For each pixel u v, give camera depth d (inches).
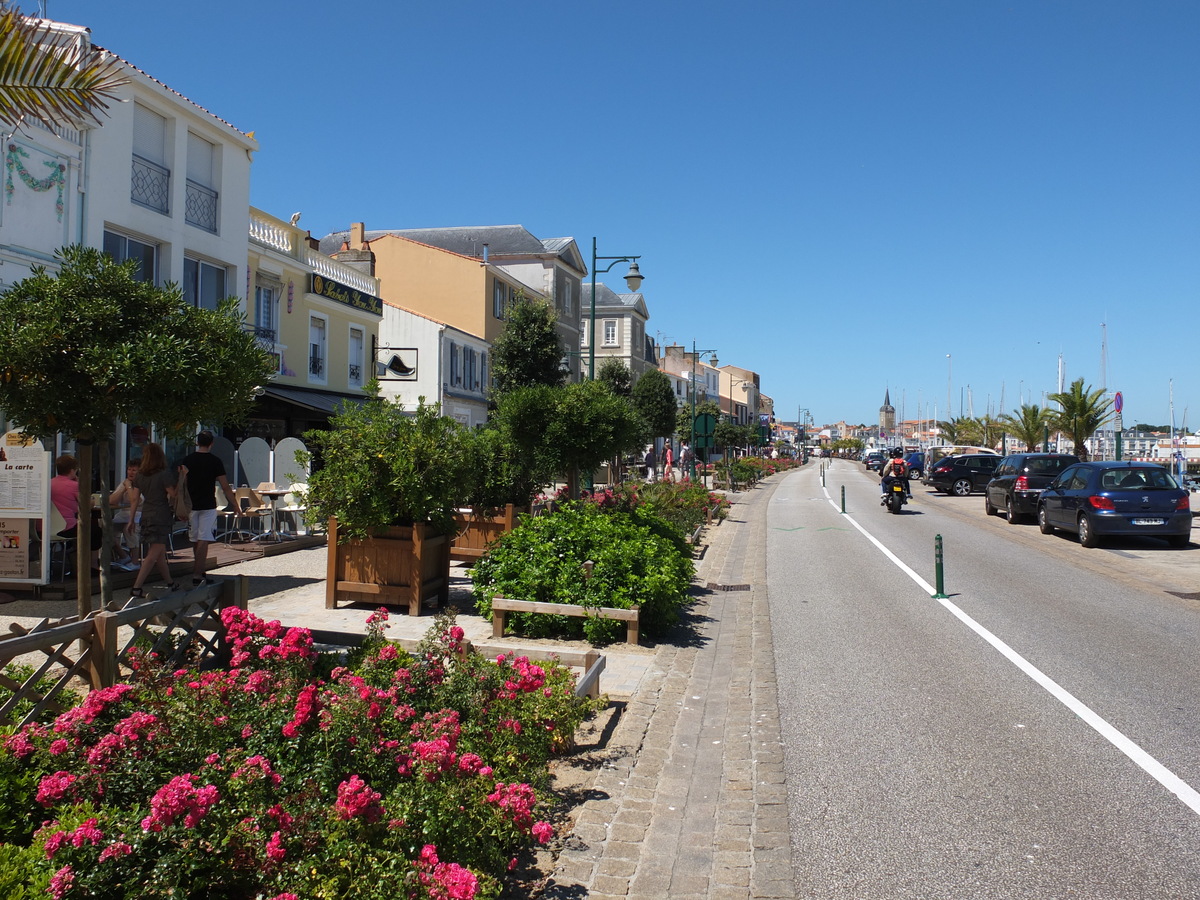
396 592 388.8
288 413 904.3
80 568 257.8
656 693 283.9
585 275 2100.1
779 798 198.7
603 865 164.9
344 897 122.6
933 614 428.1
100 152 596.4
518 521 521.7
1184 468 1911.9
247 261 797.2
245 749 155.3
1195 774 211.3
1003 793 200.4
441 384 1299.2
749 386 5423.2
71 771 151.3
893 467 1187.9
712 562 652.7
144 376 242.2
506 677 211.2
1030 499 960.9
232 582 260.7
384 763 156.2
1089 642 361.7
